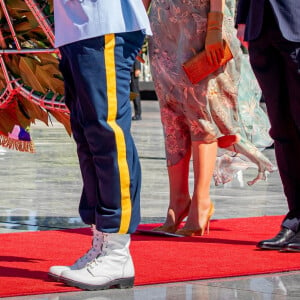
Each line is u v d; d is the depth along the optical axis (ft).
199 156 23.52
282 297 16.34
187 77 23.40
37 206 28.14
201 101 23.44
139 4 16.81
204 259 19.77
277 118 21.12
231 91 23.91
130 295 16.42
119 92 16.69
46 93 18.35
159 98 24.23
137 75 75.15
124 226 16.79
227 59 23.17
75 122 17.29
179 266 18.90
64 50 16.70
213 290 16.85
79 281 16.72
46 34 17.78
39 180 34.81
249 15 20.63
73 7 16.47
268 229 24.31
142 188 33.24
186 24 23.17
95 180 17.22
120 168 16.63
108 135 16.51
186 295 16.42
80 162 17.46
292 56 20.13
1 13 18.20
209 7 23.04
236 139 24.31
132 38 16.80
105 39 16.35
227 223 25.40
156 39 23.85
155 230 23.76
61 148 48.32
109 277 16.85
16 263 18.95
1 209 27.43
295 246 20.90
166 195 31.50
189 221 23.52
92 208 17.33
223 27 23.17
